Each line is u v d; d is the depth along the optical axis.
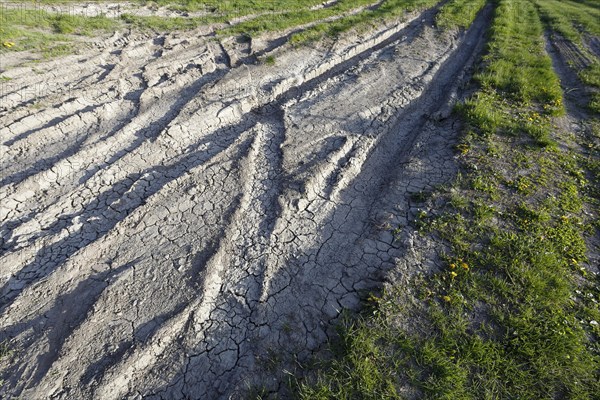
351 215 5.50
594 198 5.45
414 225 5.08
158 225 5.18
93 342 3.86
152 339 3.87
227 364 3.79
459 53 11.05
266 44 10.93
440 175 5.92
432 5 15.39
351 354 3.65
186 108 7.43
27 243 4.86
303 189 5.71
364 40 11.65
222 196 5.66
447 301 4.08
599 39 12.02
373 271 4.57
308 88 8.88
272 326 4.09
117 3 12.98
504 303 4.09
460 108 7.43
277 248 4.96
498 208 5.21
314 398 3.36
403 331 3.85
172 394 3.57
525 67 9.42
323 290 4.45
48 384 3.52
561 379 3.44
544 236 4.78
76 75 8.42
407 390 3.43
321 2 15.48
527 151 6.32
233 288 4.49
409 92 8.59
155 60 9.29
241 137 6.88
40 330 3.97
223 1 14.14
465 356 3.62
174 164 6.30
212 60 9.60
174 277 4.52
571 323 3.85
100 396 3.47
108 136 6.69
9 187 5.56
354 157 6.46
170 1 13.67
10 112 6.79
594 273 4.38
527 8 16.03
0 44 8.99
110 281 4.44
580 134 6.96
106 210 5.44
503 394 3.37
